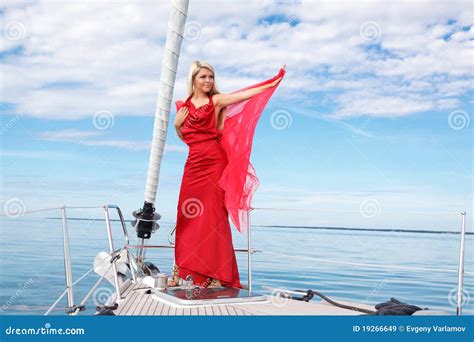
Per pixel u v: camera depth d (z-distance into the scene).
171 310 3.92
